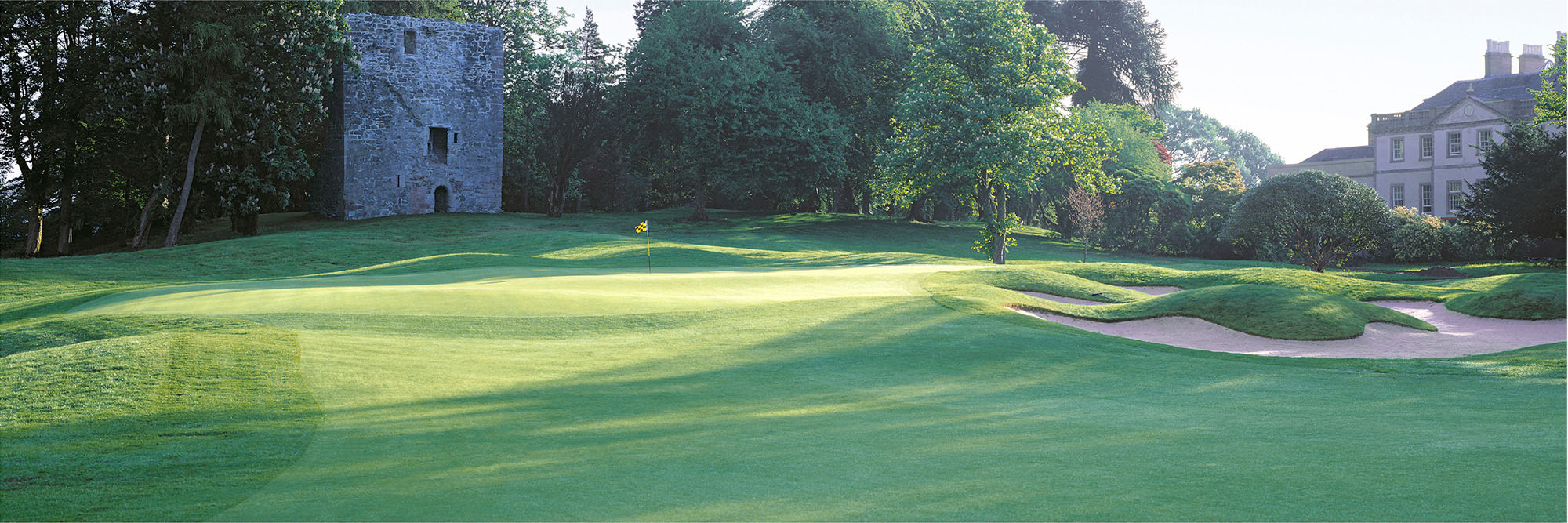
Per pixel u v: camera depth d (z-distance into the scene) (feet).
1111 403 36.78
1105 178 142.51
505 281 82.02
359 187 190.19
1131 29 239.09
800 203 228.22
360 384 39.78
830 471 24.36
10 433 31.68
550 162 202.69
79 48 136.15
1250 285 67.36
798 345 52.19
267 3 143.13
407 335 53.26
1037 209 232.53
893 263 139.54
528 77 227.20
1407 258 164.35
